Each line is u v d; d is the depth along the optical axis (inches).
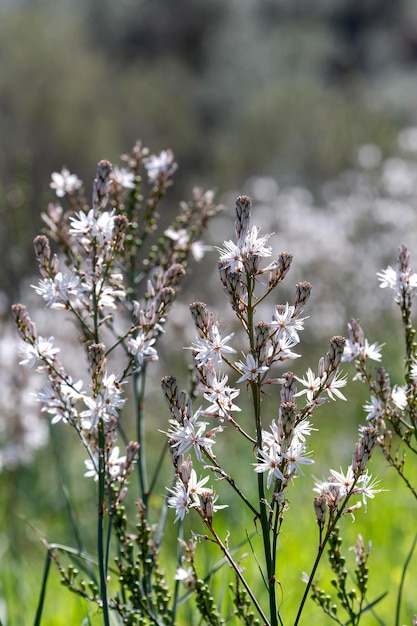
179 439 114.3
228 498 280.4
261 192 631.8
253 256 115.2
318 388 116.6
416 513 250.2
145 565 146.7
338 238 519.5
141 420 179.2
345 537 234.2
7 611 200.1
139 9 2092.8
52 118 1537.9
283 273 115.7
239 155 1451.8
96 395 128.3
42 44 1596.9
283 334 115.0
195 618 183.2
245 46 1994.3
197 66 2026.3
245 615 134.8
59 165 1531.7
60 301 136.9
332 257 506.6
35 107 1537.9
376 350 136.7
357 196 567.8
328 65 1927.9
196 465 291.7
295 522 256.1
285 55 1934.1
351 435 354.6
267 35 2096.5
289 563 218.7
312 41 1937.7
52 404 133.7
